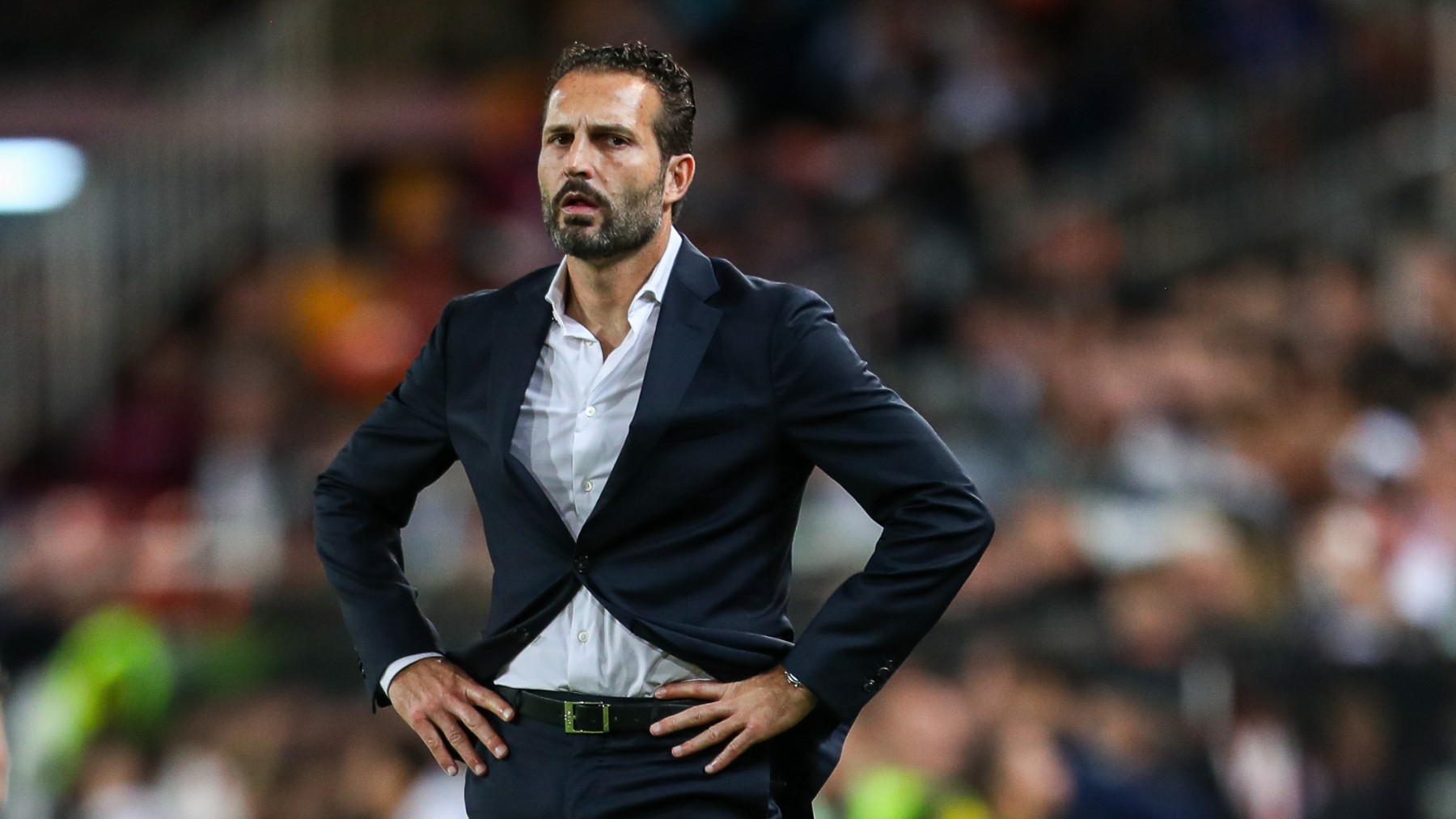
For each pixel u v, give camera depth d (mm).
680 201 10664
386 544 10984
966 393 33781
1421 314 33844
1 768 12414
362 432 11031
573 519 10211
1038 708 23250
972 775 22703
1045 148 39531
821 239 38438
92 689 24891
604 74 10125
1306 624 24875
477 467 10438
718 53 42062
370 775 23859
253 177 40688
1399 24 38469
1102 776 22672
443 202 40031
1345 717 23844
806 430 10172
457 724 10406
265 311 37438
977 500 10133
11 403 37406
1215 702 23781
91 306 38406
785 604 10641
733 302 10391
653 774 9992
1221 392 31922
